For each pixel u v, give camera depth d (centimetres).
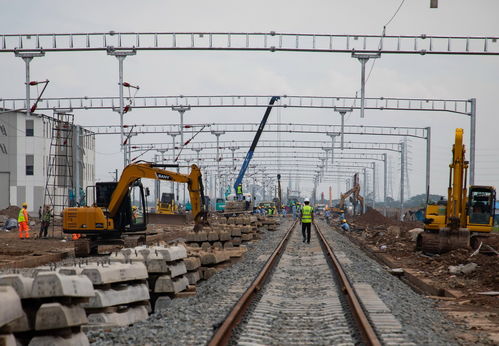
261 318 2081
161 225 10938
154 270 2428
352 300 2267
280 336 1825
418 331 1867
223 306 2289
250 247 5991
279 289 2928
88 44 5428
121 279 2080
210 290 2811
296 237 8069
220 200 16950
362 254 5772
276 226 11325
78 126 8725
